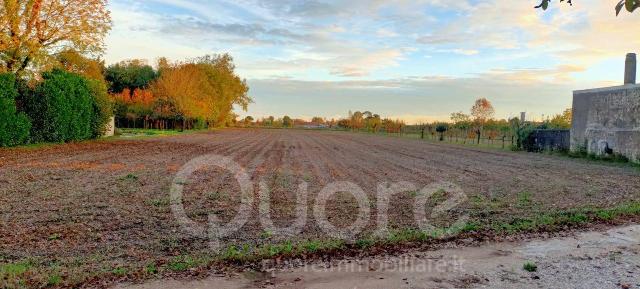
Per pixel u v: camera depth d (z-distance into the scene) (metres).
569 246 7.74
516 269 6.52
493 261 6.88
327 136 66.50
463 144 46.34
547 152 33.16
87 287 5.62
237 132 67.69
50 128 27.61
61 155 22.05
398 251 7.32
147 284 5.74
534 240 8.11
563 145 32.44
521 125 37.81
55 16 27.98
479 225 9.27
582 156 29.50
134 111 64.12
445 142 50.66
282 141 46.12
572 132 31.19
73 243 7.75
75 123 30.00
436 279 6.05
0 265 6.43
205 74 75.38
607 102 27.80
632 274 6.36
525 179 17.72
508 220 9.88
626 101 26.20
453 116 63.47
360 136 69.19
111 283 5.76
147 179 15.16
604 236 8.45
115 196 11.91
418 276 6.15
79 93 30.16
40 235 8.17
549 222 9.42
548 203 12.28
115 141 34.25
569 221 9.56
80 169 17.12
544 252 7.38
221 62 84.94
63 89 28.28
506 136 51.53
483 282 5.98
